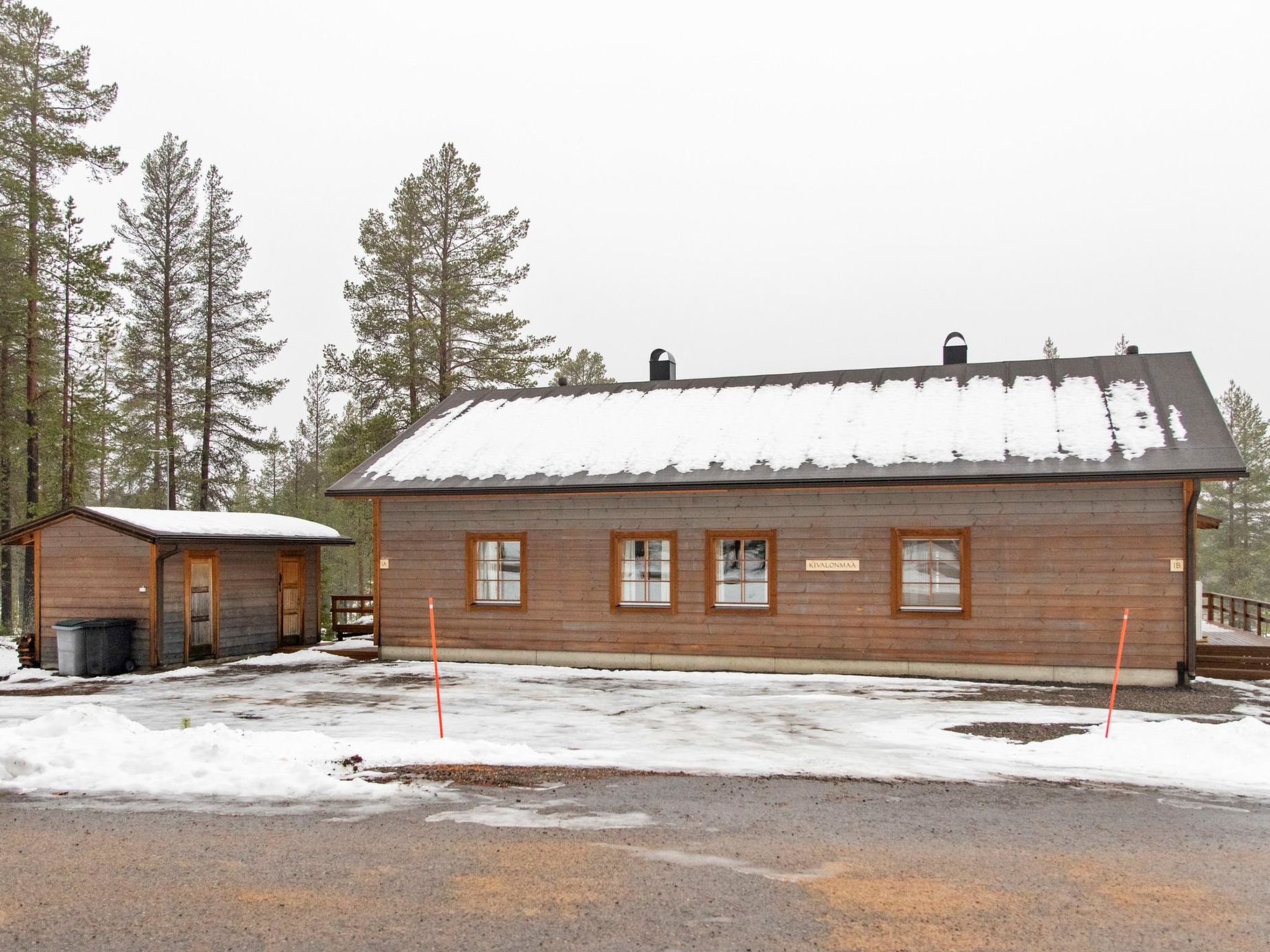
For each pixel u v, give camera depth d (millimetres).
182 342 35969
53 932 5285
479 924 5348
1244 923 5410
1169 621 14797
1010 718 12312
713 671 17016
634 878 6098
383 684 16078
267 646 21438
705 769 9320
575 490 17500
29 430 28219
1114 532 15078
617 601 17672
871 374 19484
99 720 10352
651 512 17547
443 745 10141
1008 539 15578
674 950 5004
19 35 29078
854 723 12016
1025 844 6867
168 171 35656
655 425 19156
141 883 6047
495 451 19312
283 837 7008
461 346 33719
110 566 18938
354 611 23516
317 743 9859
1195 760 9609
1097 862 6480
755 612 16875
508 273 33875
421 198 33406
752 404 19234
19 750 9164
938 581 16094
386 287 32781
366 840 6930
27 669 19109
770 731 11484
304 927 5324
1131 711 12719
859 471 16047
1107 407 16422
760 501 16922
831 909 5582
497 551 18688
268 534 21266
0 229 27062
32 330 28219
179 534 18797
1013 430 16297
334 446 39844
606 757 9844
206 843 6879
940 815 7656
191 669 18719
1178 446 14938
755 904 5664
